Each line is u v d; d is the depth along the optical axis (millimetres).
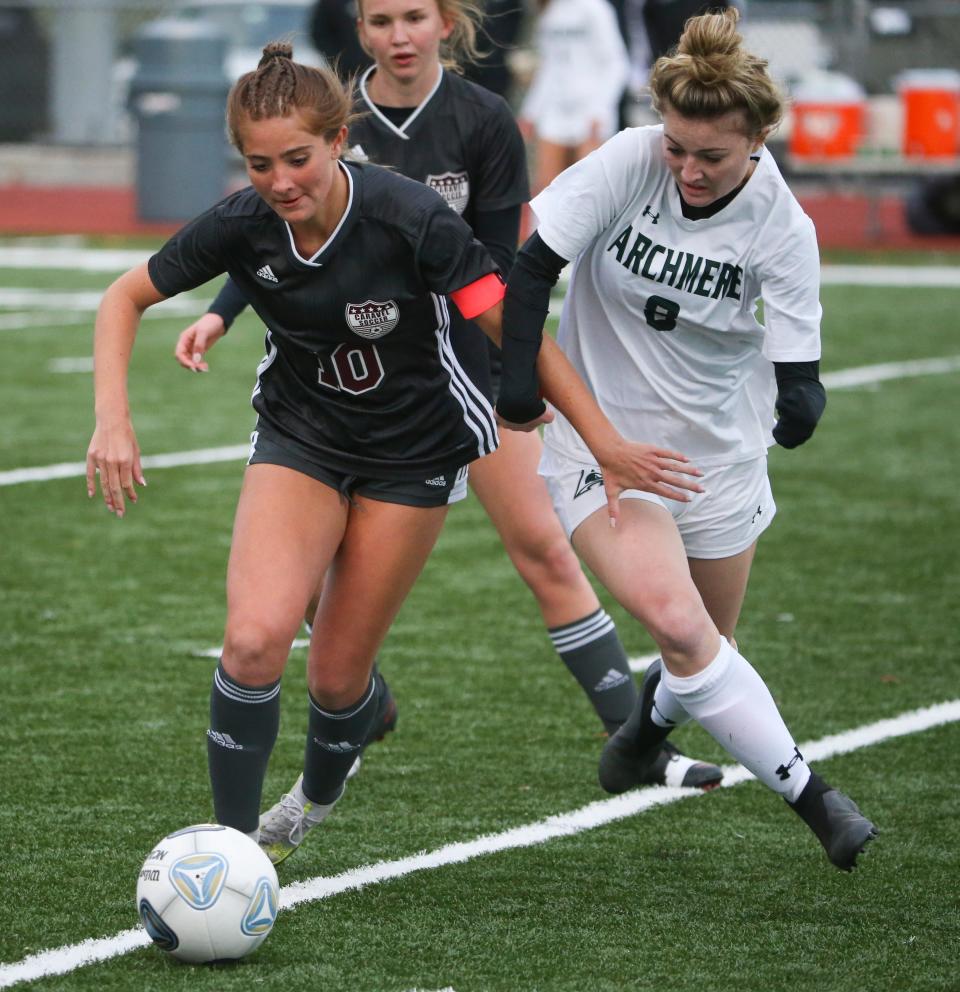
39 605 25375
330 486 15164
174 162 77062
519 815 17781
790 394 15211
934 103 68438
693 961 14016
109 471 14812
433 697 21750
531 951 14195
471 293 14672
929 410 41875
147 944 14188
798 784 15078
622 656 19375
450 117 18469
